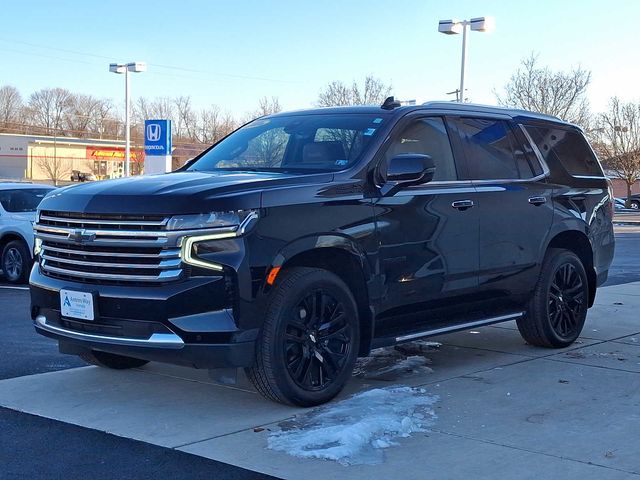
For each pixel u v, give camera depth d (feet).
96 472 14.03
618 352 23.79
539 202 22.95
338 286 17.74
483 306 21.85
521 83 138.51
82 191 17.66
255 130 22.20
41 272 18.44
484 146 22.08
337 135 19.94
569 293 24.36
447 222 20.06
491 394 18.84
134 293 16.25
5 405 18.07
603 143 189.47
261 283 16.24
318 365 17.53
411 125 20.22
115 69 103.19
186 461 14.48
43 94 322.14
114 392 19.13
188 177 18.13
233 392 19.02
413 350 24.16
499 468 14.10
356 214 17.99
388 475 13.75
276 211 16.62
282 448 15.05
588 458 14.61
